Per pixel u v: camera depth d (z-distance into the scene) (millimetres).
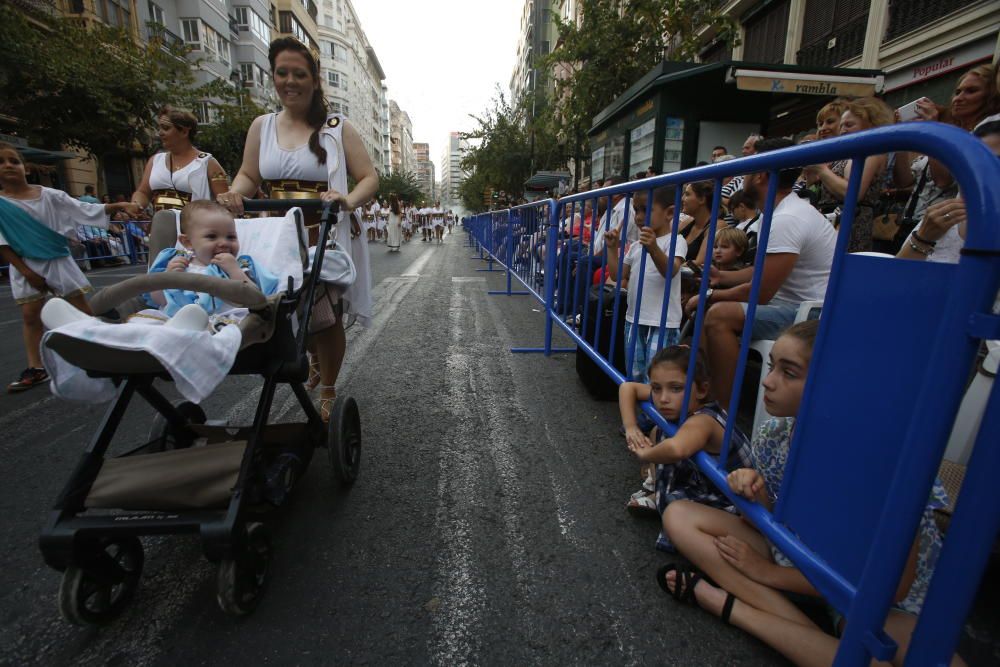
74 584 1463
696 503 1793
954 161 892
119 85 14812
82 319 1404
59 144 15109
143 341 1364
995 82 3080
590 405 3400
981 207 835
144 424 3146
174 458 1562
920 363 964
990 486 858
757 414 2447
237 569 1537
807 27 10820
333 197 2350
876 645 1025
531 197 21016
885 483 1049
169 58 17281
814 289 2580
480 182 31641
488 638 1548
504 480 2447
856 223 3355
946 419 899
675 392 2074
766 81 6547
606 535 2043
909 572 1239
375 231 25000
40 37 13578
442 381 3857
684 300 3291
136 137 16531
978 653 1496
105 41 15555
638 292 2686
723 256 2906
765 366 2400
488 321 6016
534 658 1479
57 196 3762
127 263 13078
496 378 3943
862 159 1142
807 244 2514
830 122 3602
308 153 2750
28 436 2980
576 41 12406
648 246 2602
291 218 2105
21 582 1797
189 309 1479
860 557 1120
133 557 1688
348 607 1668
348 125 2881
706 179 1932
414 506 2232
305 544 1979
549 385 3793
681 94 7641
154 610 1658
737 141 7934
